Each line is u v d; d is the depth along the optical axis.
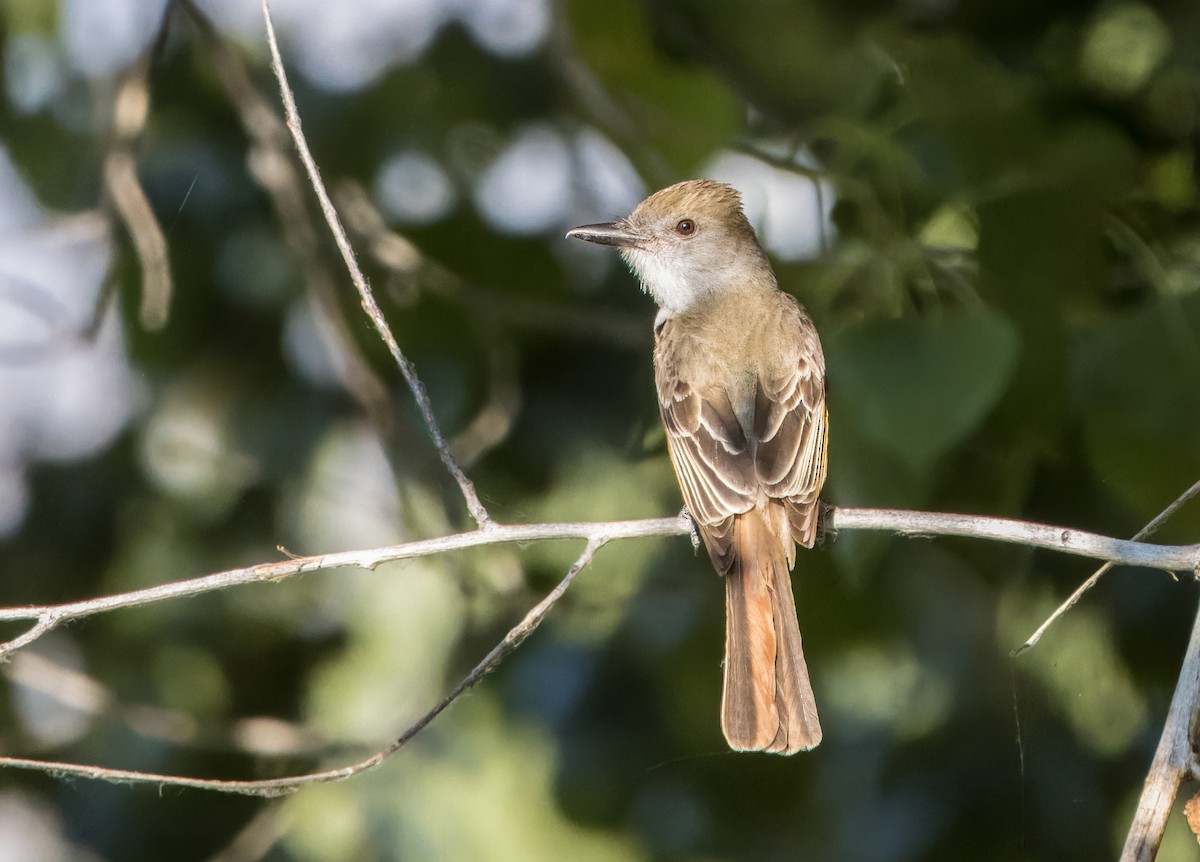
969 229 9.16
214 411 11.96
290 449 11.95
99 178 12.40
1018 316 8.63
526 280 11.41
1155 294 8.99
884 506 8.36
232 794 11.65
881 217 9.24
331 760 11.66
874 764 10.97
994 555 9.66
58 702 11.88
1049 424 8.64
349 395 12.01
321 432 12.00
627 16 10.87
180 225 11.86
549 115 12.10
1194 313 8.28
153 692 11.59
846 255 9.53
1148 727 10.32
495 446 11.50
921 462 7.69
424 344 11.44
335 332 10.88
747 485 8.98
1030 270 8.72
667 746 11.08
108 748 11.67
